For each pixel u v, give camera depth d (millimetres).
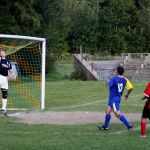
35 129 20734
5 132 19781
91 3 139500
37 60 44094
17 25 64938
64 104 33344
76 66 64312
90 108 30312
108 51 140375
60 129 20812
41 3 69375
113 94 20656
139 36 144625
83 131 20344
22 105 32062
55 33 75125
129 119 25047
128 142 17219
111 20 141750
